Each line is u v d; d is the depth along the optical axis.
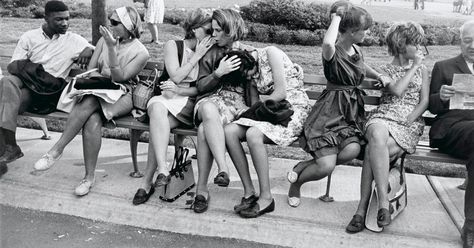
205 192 3.86
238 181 4.37
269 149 5.23
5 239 3.55
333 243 3.51
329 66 3.71
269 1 10.71
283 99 3.85
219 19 3.86
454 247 3.44
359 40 3.77
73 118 3.98
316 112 3.79
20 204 4.00
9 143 4.26
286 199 4.04
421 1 11.24
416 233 3.59
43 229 3.71
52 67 4.55
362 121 3.86
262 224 3.65
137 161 4.70
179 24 11.59
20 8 12.33
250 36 10.51
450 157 3.74
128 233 3.69
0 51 5.03
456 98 3.66
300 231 3.59
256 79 3.99
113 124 4.09
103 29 3.97
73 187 4.14
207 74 4.05
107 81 4.15
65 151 4.91
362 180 3.66
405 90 3.86
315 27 10.50
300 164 3.83
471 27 3.80
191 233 3.69
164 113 3.90
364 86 4.03
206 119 3.71
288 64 4.00
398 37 3.76
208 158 3.79
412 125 3.80
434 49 10.17
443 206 4.04
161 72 4.54
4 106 4.17
